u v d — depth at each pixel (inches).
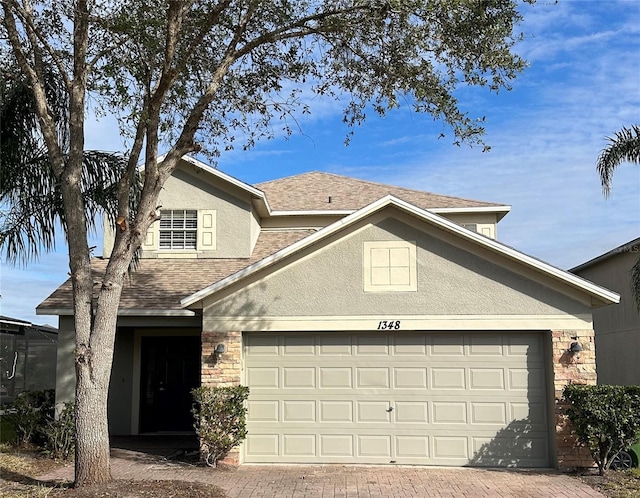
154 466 478.6
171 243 703.1
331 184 869.2
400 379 494.6
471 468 475.2
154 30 424.2
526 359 486.9
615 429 427.8
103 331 394.3
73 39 438.0
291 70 485.7
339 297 495.8
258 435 495.5
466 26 415.5
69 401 553.0
